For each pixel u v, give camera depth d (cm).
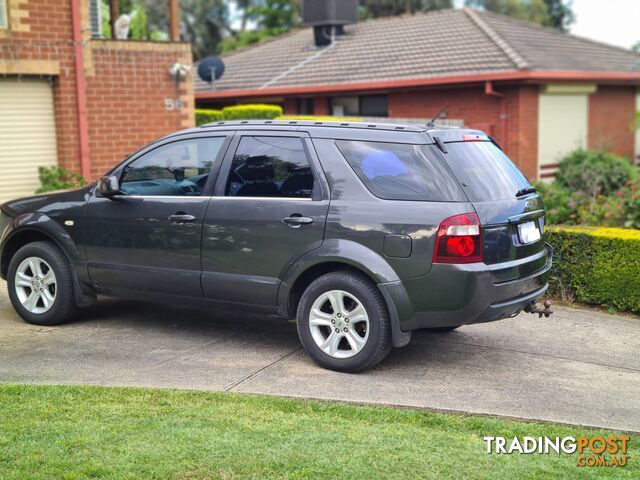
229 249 634
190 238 650
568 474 425
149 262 673
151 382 564
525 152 1775
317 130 621
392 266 572
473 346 680
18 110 1200
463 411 515
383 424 491
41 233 740
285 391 550
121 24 1625
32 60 1184
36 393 531
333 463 426
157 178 679
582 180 1719
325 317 600
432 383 576
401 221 570
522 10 4209
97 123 1283
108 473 408
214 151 657
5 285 895
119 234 685
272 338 691
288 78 2231
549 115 1831
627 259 794
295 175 618
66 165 1239
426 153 581
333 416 503
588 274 820
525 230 610
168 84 1357
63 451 434
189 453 434
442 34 2127
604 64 2061
